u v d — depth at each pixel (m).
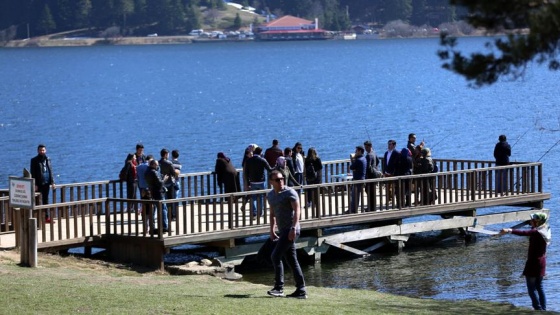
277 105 126.69
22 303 21.95
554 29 15.40
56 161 73.62
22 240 28.16
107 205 32.56
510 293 30.52
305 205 35.47
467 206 39.59
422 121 100.88
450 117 104.69
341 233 36.12
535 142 80.62
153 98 145.25
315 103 128.38
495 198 40.44
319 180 38.28
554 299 29.47
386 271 34.19
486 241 39.94
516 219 41.06
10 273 26.48
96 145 84.81
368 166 38.50
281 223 22.77
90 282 25.53
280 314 21.14
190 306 21.81
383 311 22.61
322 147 81.00
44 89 169.38
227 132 94.56
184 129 98.19
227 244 33.12
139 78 199.62
